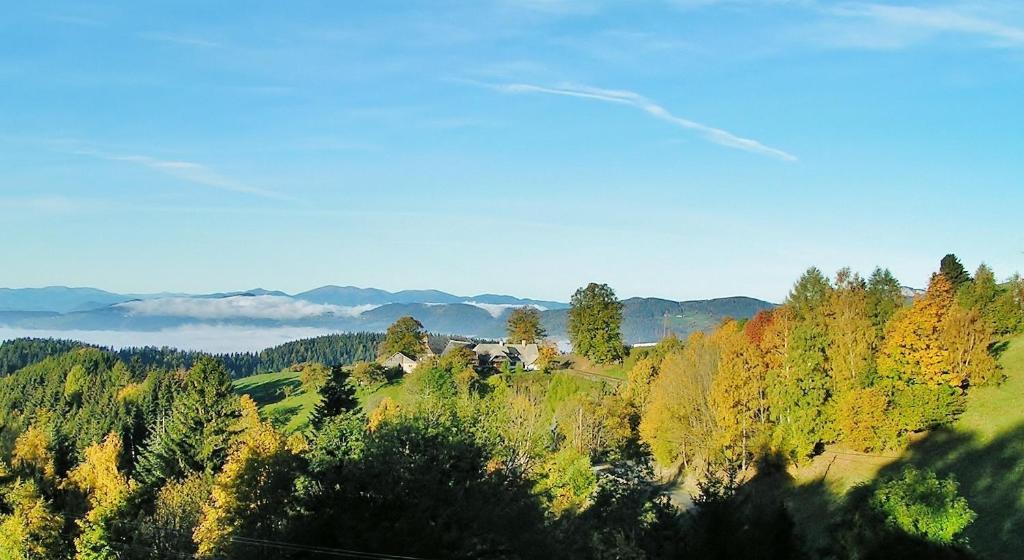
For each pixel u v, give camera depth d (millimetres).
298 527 29359
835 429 58812
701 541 28469
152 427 109312
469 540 27766
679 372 72438
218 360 90125
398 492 28797
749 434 62125
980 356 59688
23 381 184750
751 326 89250
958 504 30609
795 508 51969
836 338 62812
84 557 51250
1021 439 50625
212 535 40125
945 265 91188
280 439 50062
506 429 63562
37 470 74375
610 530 35062
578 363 138750
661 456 69188
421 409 52188
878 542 30688
